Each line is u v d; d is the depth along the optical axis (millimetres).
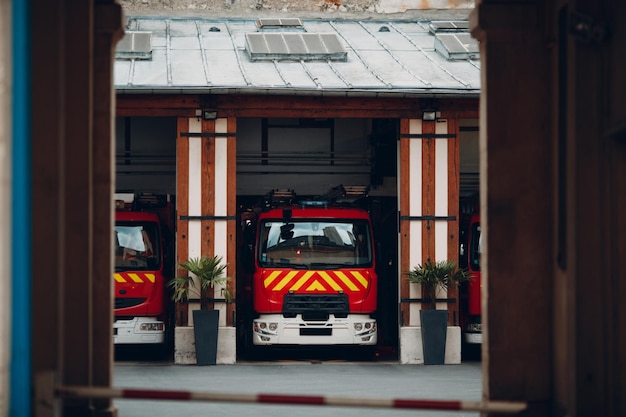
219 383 19000
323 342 23562
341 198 24391
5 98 9266
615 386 10531
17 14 9773
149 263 23875
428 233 23406
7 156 9328
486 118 11945
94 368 11914
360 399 10016
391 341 27047
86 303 11617
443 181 23453
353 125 29000
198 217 23000
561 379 11500
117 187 28328
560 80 11594
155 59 25969
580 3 10633
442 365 22781
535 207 11922
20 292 9797
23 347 9828
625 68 10070
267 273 23562
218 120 23047
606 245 10578
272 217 23875
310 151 28812
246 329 25281
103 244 11945
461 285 24859
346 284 23641
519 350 11844
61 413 11148
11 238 9695
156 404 15844
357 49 28188
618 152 10531
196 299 22844
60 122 10875
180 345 22719
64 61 11508
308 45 27141
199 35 29688
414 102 23375
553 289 11789
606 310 10578
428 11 33500
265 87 22641
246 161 28750
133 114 22797
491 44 11945
